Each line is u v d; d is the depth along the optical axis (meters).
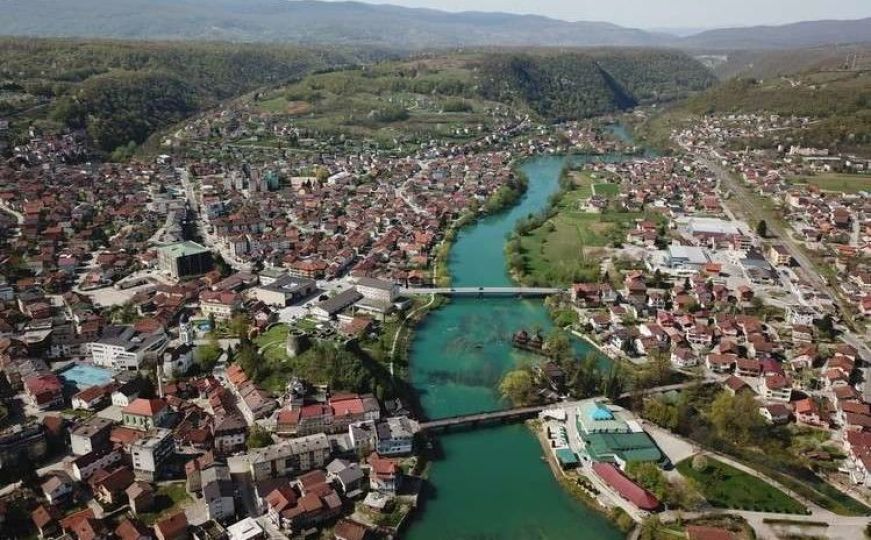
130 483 188.12
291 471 199.62
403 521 185.12
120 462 198.75
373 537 177.88
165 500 186.25
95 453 195.00
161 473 197.25
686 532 178.25
